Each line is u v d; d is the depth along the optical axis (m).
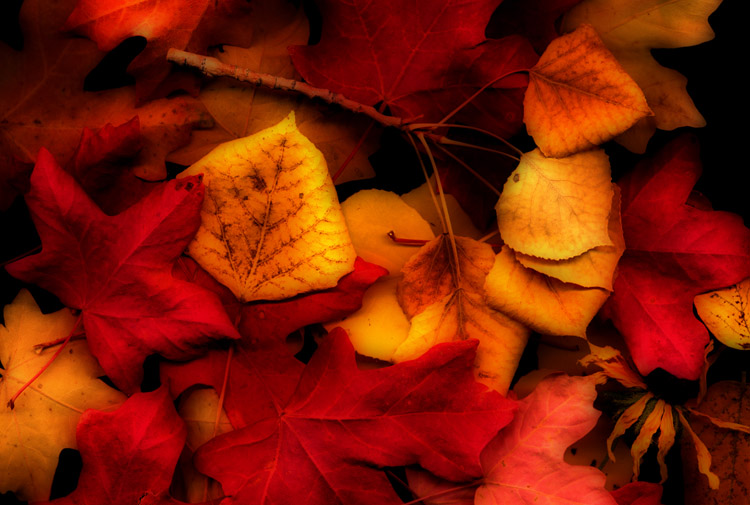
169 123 0.60
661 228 0.61
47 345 0.60
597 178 0.60
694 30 0.61
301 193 0.59
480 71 0.60
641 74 0.62
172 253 0.59
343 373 0.59
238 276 0.59
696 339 0.61
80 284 0.59
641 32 0.61
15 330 0.60
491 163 0.62
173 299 0.59
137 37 0.61
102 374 0.60
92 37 0.60
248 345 0.60
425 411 0.59
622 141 0.62
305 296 0.60
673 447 0.62
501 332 0.60
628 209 0.62
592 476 0.59
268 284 0.59
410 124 0.60
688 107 0.61
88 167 0.59
